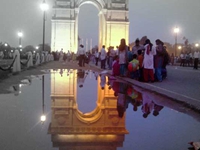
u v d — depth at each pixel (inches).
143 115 323.3
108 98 454.6
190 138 231.5
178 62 2699.3
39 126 259.9
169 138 231.1
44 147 202.2
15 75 830.5
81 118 303.6
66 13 2955.2
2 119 282.4
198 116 320.8
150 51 685.3
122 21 3065.9
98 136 236.2
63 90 532.4
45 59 1961.1
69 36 2952.8
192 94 482.6
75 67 1438.2
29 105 361.1
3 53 2340.1
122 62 825.5
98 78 828.6
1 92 472.1
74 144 211.9
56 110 336.2
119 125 276.1
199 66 1845.5
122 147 207.8
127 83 696.4
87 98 454.3
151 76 693.9
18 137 224.5
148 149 203.8
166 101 426.9
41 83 633.6
